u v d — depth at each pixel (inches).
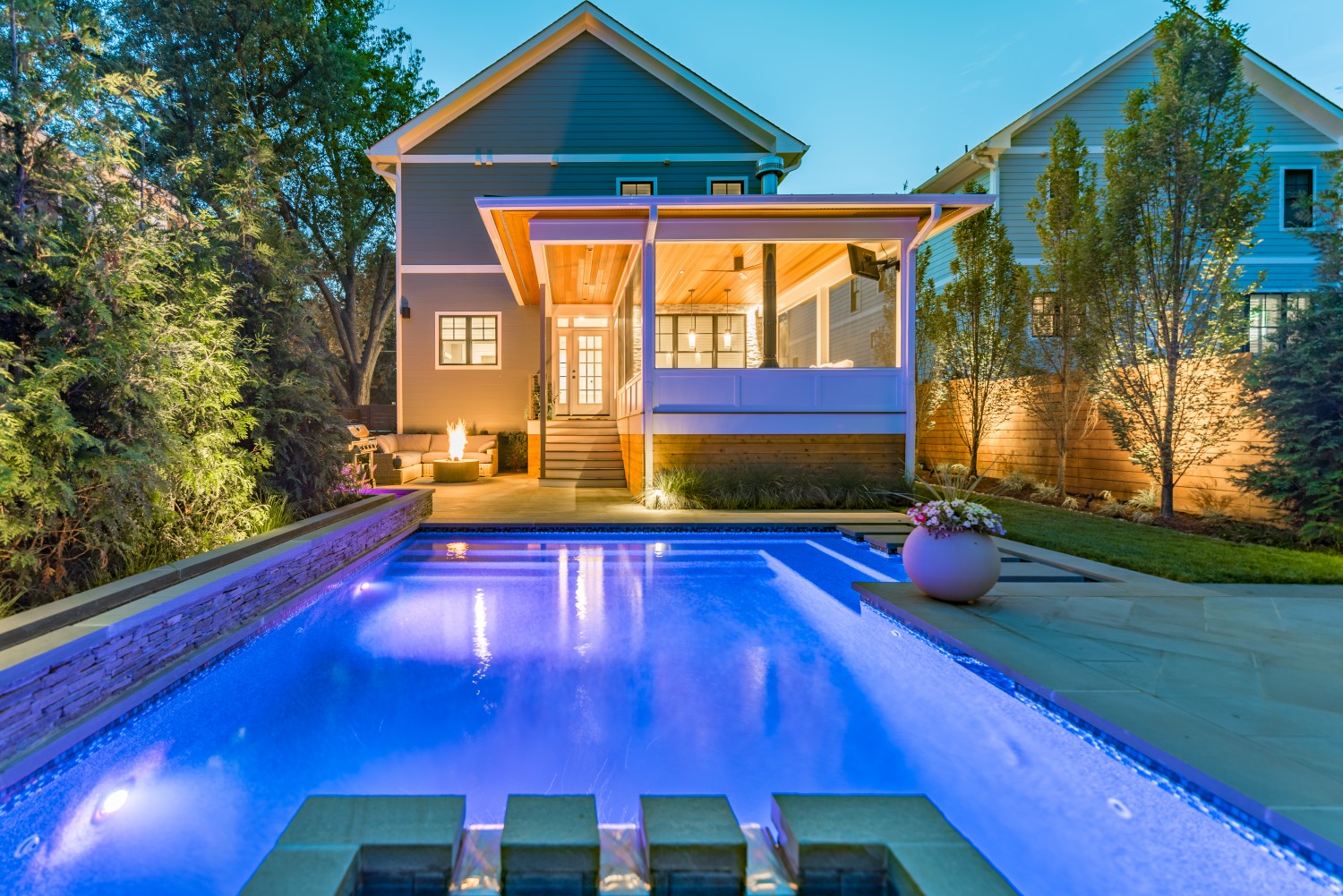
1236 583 173.0
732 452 351.6
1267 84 531.8
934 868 59.0
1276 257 530.6
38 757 84.3
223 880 69.1
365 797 69.5
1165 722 87.7
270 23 566.6
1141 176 268.1
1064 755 94.6
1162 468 271.9
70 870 70.4
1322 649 119.0
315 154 669.3
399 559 236.5
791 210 326.6
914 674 130.8
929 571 150.3
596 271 435.8
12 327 119.6
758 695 118.4
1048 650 117.8
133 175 144.4
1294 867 65.4
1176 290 264.1
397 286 551.8
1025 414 385.7
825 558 238.4
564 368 576.7
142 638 108.8
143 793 85.3
